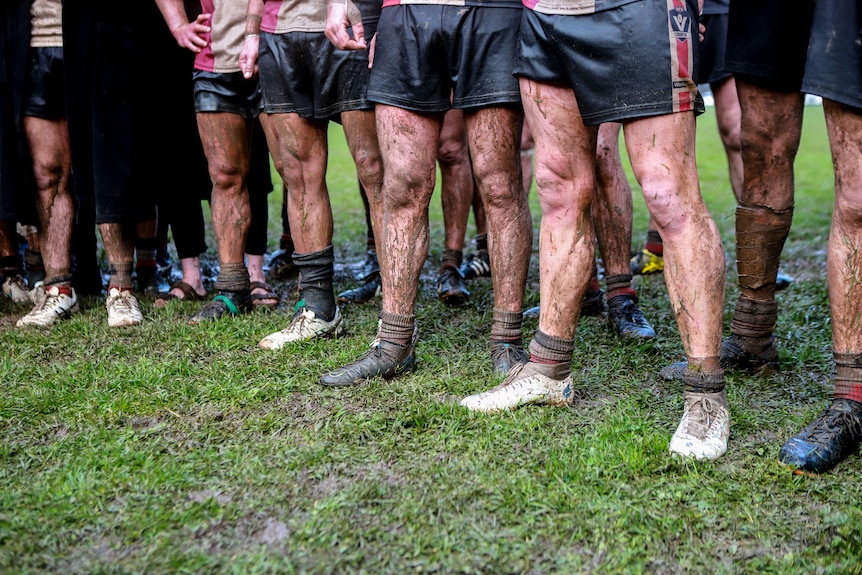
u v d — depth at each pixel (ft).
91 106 12.94
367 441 8.29
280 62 11.03
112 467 7.74
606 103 7.79
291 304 14.52
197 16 13.60
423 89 9.40
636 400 9.32
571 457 7.79
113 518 6.88
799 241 20.47
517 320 10.38
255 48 11.77
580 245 8.64
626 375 10.36
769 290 10.36
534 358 9.09
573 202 8.55
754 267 10.24
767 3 9.27
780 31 9.29
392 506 6.98
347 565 6.21
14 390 9.86
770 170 9.93
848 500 7.12
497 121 9.44
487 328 12.35
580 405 9.30
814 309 13.44
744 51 9.46
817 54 7.68
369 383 9.77
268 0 11.17
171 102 13.97
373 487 7.22
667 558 6.37
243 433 8.55
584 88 7.88
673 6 7.56
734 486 7.34
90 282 15.06
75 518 6.84
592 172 8.57
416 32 9.27
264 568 6.11
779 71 9.39
